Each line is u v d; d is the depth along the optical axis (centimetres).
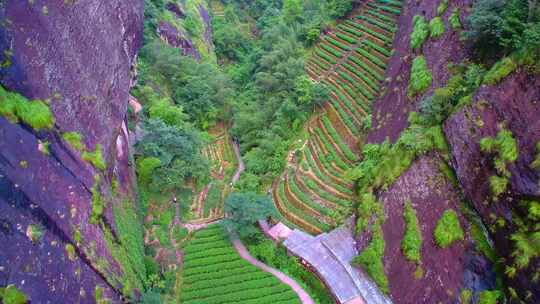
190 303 2833
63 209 1952
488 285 2031
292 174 3734
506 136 2045
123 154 3256
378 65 4331
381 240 2753
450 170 2442
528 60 2097
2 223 1523
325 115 4200
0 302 1416
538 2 2184
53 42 2180
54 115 2091
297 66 4634
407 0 4306
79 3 2548
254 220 3081
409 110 3095
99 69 2775
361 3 5169
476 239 2156
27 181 1731
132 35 3903
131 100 4106
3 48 1786
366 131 3700
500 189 2002
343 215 3184
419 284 2397
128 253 2656
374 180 3055
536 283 1780
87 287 1973
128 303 2386
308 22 5709
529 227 1883
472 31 2527
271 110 4438
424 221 2489
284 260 3052
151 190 3566
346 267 2798
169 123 3972
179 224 3456
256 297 2836
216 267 3081
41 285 1639
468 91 2475
